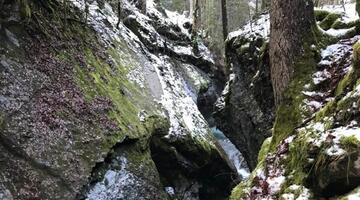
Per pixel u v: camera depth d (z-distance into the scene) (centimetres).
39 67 786
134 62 1248
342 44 720
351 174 394
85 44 1020
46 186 648
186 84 1767
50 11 932
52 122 726
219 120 1277
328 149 429
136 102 1042
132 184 823
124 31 1426
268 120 982
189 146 1097
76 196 685
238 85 1154
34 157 659
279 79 699
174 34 2089
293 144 536
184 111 1275
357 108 443
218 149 1229
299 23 703
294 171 498
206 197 1215
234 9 3152
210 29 3008
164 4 3588
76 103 809
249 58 1092
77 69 898
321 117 516
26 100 706
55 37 898
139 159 889
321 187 428
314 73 672
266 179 541
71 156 717
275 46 706
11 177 611
